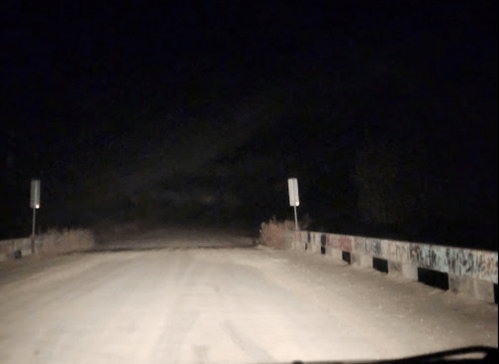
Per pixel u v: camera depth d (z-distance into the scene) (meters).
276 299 9.84
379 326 7.59
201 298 10.00
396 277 12.32
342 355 6.14
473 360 5.90
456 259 9.62
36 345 6.66
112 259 18.77
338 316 8.28
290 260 17.39
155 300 9.81
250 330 7.36
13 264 18.11
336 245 16.95
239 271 14.39
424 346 6.53
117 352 6.30
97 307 9.15
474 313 8.31
